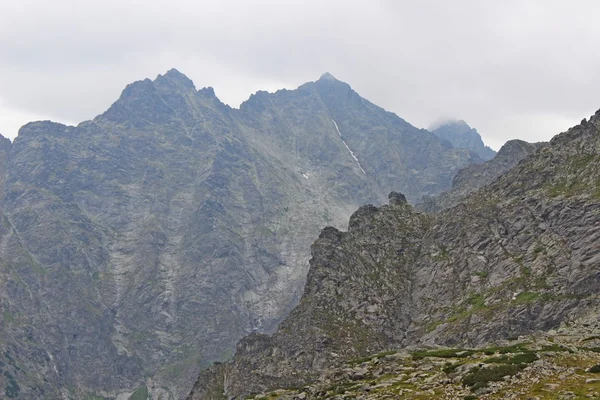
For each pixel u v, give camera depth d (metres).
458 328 163.38
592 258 152.12
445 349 116.38
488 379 71.19
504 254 185.38
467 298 180.00
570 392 59.22
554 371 69.56
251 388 185.00
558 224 175.00
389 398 76.31
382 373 98.25
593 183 177.38
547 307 147.12
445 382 77.31
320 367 176.38
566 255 161.75
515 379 68.75
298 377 176.12
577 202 173.75
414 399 72.50
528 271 168.88
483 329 155.38
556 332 112.75
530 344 98.00
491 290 173.62
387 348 183.88
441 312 183.38
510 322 150.62
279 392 129.50
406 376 88.12
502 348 97.25
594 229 159.62
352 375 101.94
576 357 75.56
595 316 126.44
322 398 92.62
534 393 61.62
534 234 181.75
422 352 110.38
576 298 144.12
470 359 91.06
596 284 143.38
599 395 56.88
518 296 159.62
